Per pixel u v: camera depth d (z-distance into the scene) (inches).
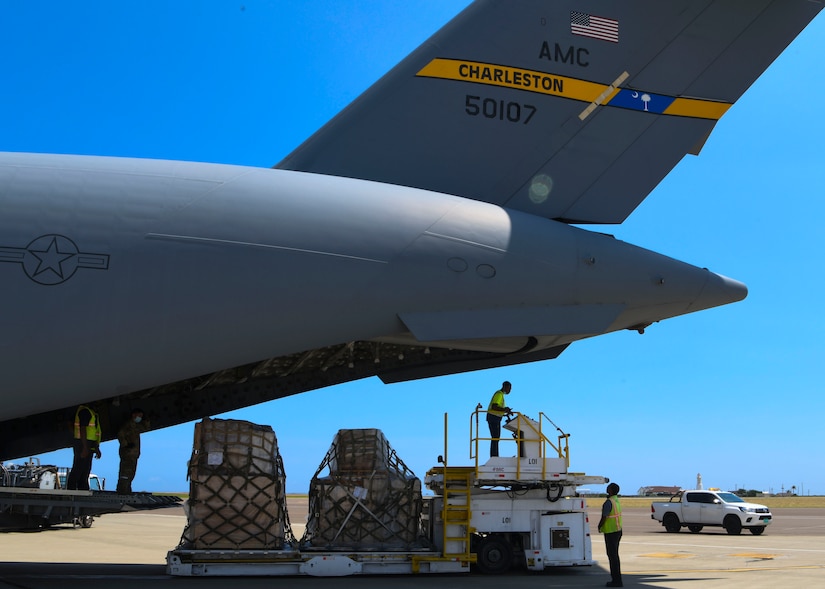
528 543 439.2
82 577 402.9
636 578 422.0
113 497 388.2
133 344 353.4
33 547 626.5
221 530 401.7
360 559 411.2
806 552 610.5
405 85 425.4
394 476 441.1
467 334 387.2
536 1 434.0
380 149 421.1
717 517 892.6
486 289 390.0
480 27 430.9
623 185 433.4
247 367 454.0
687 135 438.9
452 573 438.6
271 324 367.2
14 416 356.5
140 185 371.9
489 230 399.2
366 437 441.1
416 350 456.1
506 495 438.6
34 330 343.3
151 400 453.1
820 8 440.5
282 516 415.8
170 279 356.2
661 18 439.2
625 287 410.3
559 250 406.0
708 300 424.5
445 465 435.5
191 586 367.6
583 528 445.1
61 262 348.8
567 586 384.8
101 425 444.5
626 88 435.5
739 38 441.1
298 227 374.9
